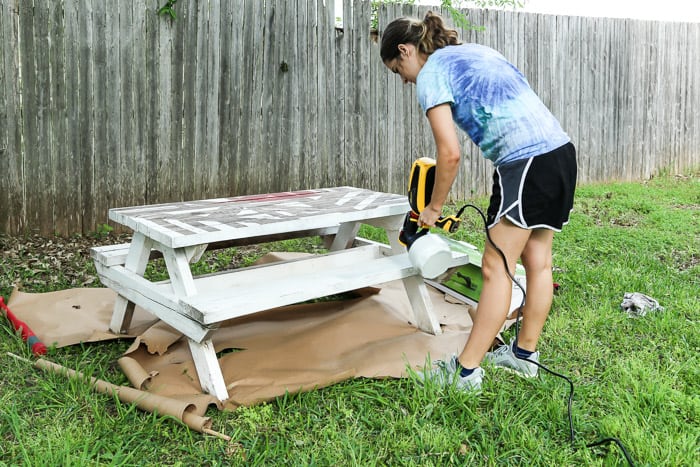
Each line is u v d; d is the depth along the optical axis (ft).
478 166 22.48
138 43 16.02
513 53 22.54
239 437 7.28
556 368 9.16
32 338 9.52
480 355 8.27
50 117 15.21
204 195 17.56
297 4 18.10
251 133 17.95
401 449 7.07
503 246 7.97
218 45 17.10
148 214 9.25
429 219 8.44
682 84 27.43
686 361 9.25
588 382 8.67
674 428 7.36
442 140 7.66
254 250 15.38
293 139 18.66
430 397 8.04
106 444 7.00
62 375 8.41
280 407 7.78
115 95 15.92
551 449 7.13
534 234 8.42
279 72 18.10
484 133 7.90
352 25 19.15
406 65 8.54
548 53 23.38
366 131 19.98
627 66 25.54
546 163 7.68
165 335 9.45
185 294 8.23
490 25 21.93
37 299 11.27
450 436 7.27
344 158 19.70
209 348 8.12
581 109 24.58
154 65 16.30
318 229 12.06
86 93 15.56
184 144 17.04
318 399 8.18
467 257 9.56
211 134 17.37
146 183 16.70
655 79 26.53
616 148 25.93
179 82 16.71
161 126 16.65
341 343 9.77
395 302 11.57
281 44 18.01
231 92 17.47
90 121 15.70
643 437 7.07
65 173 15.60
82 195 15.89
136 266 9.37
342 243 11.79
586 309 11.28
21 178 15.10
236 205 10.11
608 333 10.38
